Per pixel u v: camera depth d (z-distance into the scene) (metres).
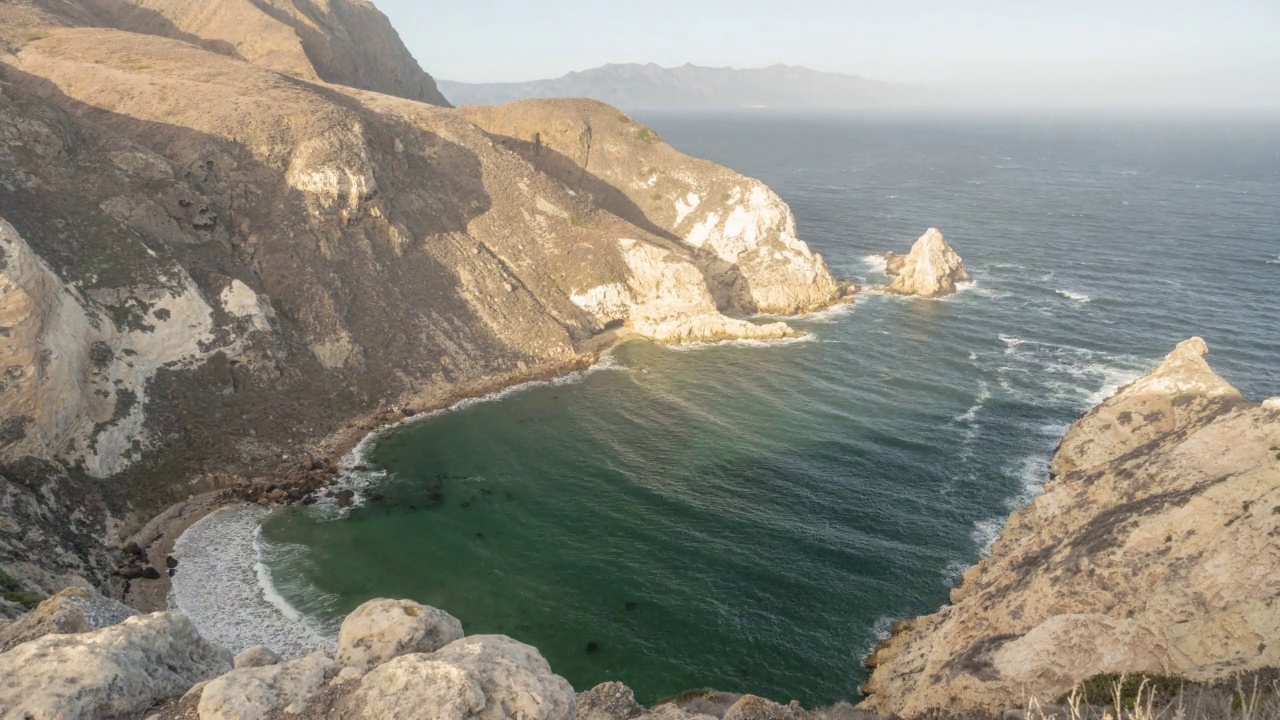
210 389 56.75
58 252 52.25
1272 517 26.28
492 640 16.94
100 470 47.25
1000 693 26.41
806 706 33.50
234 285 61.75
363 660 17.14
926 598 40.41
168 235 62.69
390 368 67.62
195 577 42.56
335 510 49.84
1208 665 23.08
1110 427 51.06
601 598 40.78
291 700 15.15
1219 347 74.25
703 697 31.44
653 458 56.41
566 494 51.50
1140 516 31.00
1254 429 34.09
